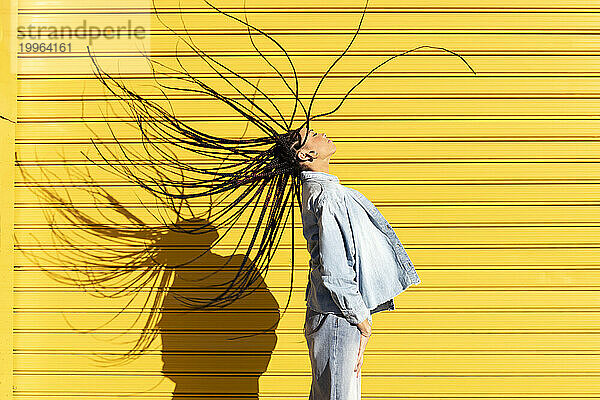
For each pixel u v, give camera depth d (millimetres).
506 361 3455
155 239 3514
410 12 3463
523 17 3457
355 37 3469
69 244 3525
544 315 3459
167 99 3498
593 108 3467
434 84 3467
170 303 3508
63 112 3520
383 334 3459
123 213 3520
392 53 3465
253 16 3482
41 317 3520
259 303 3479
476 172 3467
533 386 3455
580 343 3455
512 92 3467
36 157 3529
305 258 3465
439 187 3467
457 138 3469
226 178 3463
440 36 3465
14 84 3488
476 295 3459
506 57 3467
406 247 3463
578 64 3459
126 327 3514
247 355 3484
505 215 3469
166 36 3502
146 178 3512
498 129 3467
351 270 2562
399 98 3469
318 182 2729
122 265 3521
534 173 3469
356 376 2707
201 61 3496
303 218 2793
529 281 3461
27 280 3525
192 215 3498
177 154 3502
